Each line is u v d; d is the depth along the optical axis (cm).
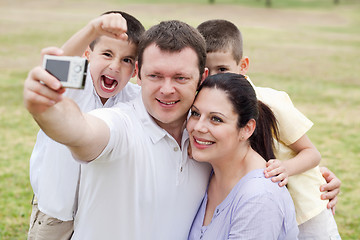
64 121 181
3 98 1170
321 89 1449
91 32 221
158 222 244
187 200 253
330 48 2319
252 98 241
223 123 236
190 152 253
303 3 4744
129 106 245
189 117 253
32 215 318
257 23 3331
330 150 896
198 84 245
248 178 243
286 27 3164
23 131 938
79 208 248
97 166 229
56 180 279
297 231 252
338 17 3819
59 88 168
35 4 3803
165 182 241
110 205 235
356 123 1095
